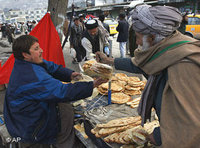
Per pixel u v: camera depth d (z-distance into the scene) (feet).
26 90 5.13
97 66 5.66
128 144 5.53
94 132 6.16
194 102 2.63
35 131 5.54
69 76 7.12
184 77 2.79
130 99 8.51
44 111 5.56
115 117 7.02
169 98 3.03
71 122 7.04
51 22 9.81
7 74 9.66
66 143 6.70
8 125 5.76
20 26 68.49
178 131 2.72
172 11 3.23
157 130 3.72
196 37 27.32
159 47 3.27
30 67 5.35
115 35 46.60
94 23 9.91
